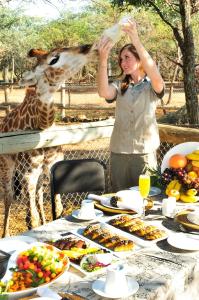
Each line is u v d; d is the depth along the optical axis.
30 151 4.28
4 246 2.30
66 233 2.48
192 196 3.01
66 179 3.63
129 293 1.83
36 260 2.03
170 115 8.43
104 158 7.57
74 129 4.28
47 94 3.98
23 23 29.58
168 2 7.77
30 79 3.99
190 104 7.57
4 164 4.61
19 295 1.83
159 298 1.89
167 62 24.23
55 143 4.12
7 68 30.11
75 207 5.37
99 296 1.84
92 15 29.45
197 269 2.17
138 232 2.45
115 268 1.89
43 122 4.09
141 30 21.52
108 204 2.88
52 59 3.90
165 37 21.25
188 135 4.38
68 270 2.07
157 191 3.20
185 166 3.20
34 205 4.46
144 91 3.45
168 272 2.04
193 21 17.16
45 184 6.34
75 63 3.92
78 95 23.41
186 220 2.55
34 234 2.48
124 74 3.49
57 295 1.81
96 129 4.44
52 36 30.45
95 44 3.75
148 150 3.51
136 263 2.13
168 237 2.35
